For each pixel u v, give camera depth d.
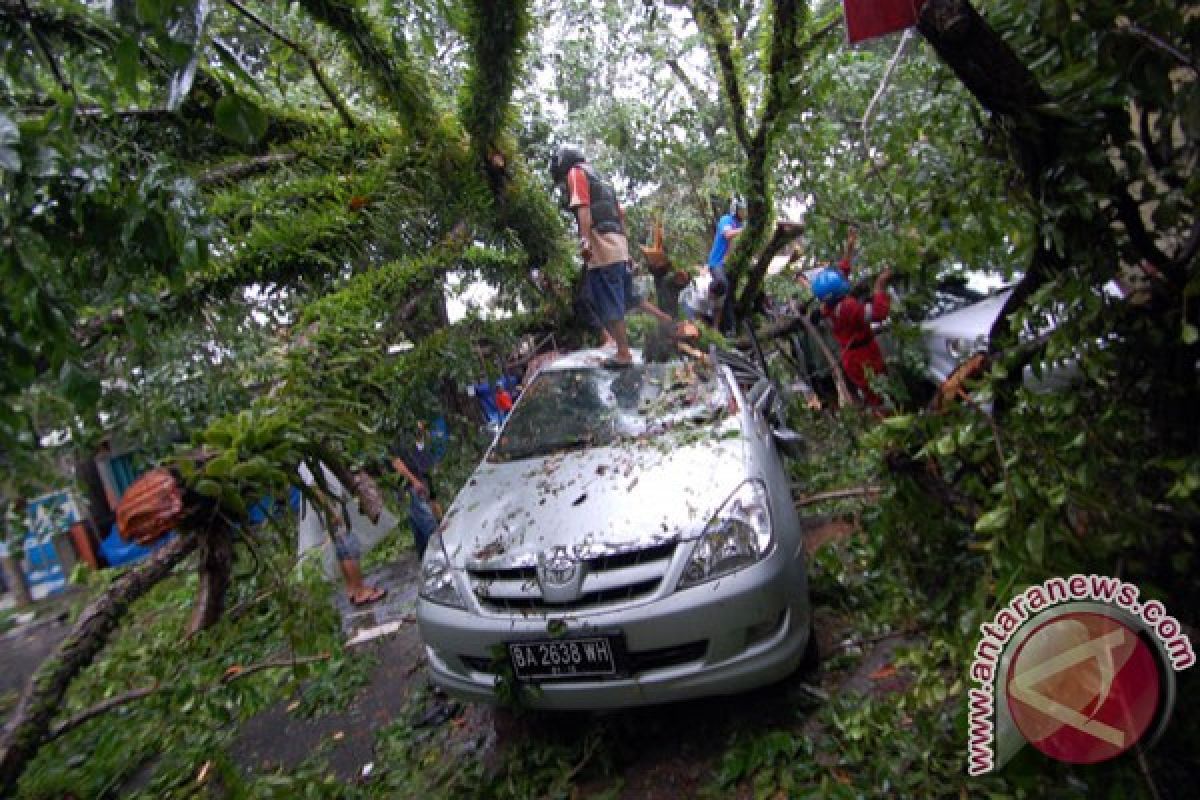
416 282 3.76
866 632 3.11
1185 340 1.57
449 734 3.18
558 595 2.57
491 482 3.46
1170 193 1.58
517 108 4.41
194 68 1.19
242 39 3.40
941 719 2.30
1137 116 2.03
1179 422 1.81
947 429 2.02
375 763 3.10
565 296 5.23
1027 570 1.70
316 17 3.57
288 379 2.55
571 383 4.18
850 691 2.76
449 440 5.39
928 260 2.46
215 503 1.96
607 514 2.80
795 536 2.81
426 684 3.69
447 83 4.78
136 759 3.27
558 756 2.76
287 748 3.40
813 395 6.88
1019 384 2.08
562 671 2.56
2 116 1.21
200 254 1.48
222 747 3.44
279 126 3.91
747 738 2.64
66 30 1.46
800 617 2.66
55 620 6.06
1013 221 1.81
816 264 5.64
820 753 2.49
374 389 2.96
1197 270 1.57
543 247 4.83
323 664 4.04
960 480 2.41
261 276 3.26
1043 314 1.86
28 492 1.55
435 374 4.12
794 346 7.10
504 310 5.05
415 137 4.13
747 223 5.16
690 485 2.86
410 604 5.06
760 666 2.50
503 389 6.57
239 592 2.28
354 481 2.35
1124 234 1.75
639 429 3.58
